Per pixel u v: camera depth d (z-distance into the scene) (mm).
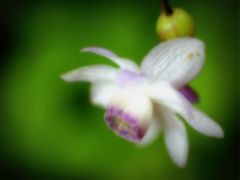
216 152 154
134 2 161
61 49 157
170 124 103
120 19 159
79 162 151
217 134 93
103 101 109
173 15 94
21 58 161
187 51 90
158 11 159
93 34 159
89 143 150
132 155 151
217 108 149
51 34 160
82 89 153
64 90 153
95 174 153
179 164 104
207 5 163
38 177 158
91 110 152
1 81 160
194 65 90
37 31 164
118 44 156
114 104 97
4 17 174
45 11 167
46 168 156
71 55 157
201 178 156
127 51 156
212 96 149
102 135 151
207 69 152
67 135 151
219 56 155
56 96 153
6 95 155
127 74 92
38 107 152
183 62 90
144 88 96
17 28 170
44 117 152
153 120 106
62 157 152
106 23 159
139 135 96
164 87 90
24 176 160
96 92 108
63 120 152
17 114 153
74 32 159
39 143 153
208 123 92
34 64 156
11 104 153
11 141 155
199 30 159
